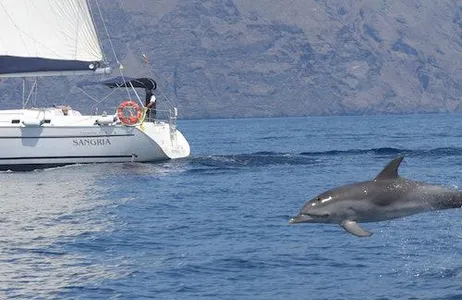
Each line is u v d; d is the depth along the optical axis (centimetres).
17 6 7150
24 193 5678
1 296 2966
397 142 13300
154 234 4100
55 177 6500
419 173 6931
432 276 3116
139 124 7125
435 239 3791
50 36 7219
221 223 4409
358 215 2614
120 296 2961
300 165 7769
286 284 3077
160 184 6175
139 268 3350
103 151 7038
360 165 7750
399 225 4141
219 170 7194
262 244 3788
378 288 2984
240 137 17925
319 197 2630
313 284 3066
